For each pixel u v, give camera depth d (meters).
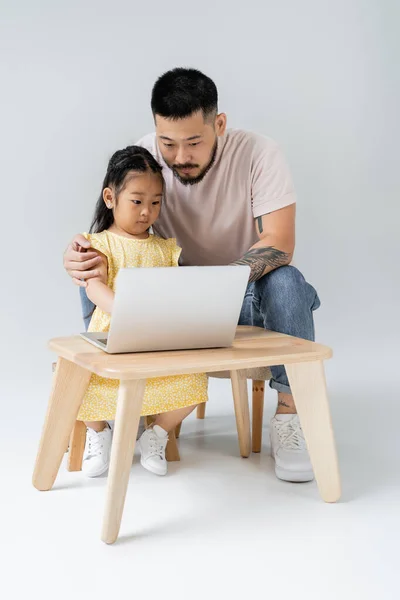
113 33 2.92
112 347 1.41
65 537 1.38
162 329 1.42
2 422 2.11
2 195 2.93
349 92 3.03
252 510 1.50
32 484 1.63
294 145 3.03
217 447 1.93
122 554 1.32
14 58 2.89
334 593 1.19
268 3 2.98
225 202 1.92
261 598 1.17
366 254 3.08
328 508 1.51
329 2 3.00
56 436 1.57
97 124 2.92
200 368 1.33
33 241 2.94
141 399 1.32
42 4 2.88
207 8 2.96
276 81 3.01
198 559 1.30
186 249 2.00
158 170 1.81
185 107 1.70
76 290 2.95
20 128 2.91
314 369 1.48
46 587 1.20
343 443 1.92
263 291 1.75
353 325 3.07
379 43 3.03
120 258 1.78
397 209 3.08
